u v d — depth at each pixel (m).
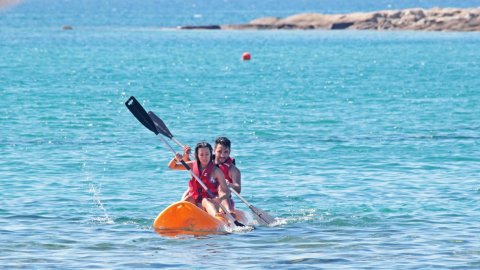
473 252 32.66
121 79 126.44
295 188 45.72
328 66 158.50
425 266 30.73
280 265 30.92
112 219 38.47
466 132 68.62
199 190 39.12
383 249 33.19
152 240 34.84
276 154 56.91
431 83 120.25
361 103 92.06
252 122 74.56
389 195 43.66
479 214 39.31
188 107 87.69
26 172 49.66
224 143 39.28
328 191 44.81
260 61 172.62
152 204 41.81
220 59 178.50
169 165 40.19
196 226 36.59
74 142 61.69
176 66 157.25
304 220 38.66
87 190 44.84
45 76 129.38
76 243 34.09
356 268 30.44
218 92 105.25
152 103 92.00
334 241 34.59
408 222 37.88
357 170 51.00
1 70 141.38
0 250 32.69
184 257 32.16
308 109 85.56
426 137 65.38
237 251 33.09
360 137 65.25
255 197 43.59
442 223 37.62
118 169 51.22
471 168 51.59
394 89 110.00
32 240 34.34
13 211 39.47
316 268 30.47
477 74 138.00
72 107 85.31
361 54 195.62
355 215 39.44
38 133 66.12
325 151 58.19
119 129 69.12
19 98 94.00
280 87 112.75
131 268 30.48
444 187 45.69
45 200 42.09
